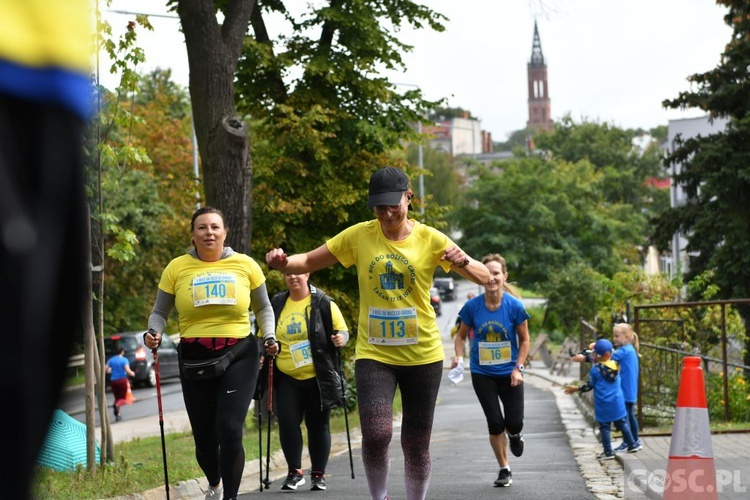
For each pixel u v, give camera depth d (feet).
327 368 34.01
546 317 163.53
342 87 81.30
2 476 3.87
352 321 76.54
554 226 224.74
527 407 74.38
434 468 39.14
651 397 53.57
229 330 25.81
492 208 230.48
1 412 3.86
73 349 4.08
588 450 43.73
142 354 121.49
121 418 85.56
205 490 33.96
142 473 33.99
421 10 80.89
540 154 391.24
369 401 21.90
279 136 78.07
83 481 30.09
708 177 109.19
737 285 107.86
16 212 3.85
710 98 111.55
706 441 22.43
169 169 161.99
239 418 25.41
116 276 133.39
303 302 34.47
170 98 181.16
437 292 263.29
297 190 77.20
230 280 25.84
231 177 51.01
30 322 3.88
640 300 78.59
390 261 22.04
